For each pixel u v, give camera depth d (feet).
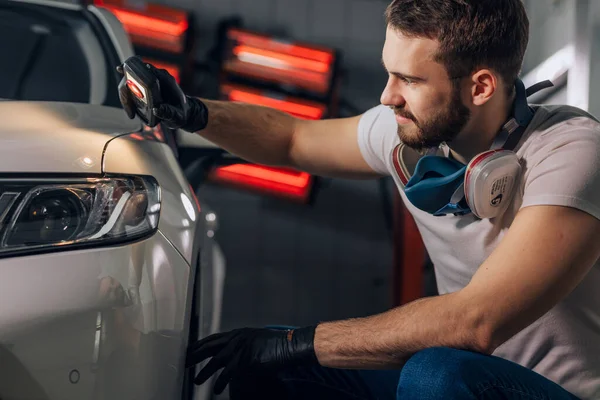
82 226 3.95
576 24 8.46
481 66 4.03
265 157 5.49
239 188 15.66
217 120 5.20
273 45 15.76
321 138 5.44
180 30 15.55
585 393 4.39
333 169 5.46
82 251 3.85
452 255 4.61
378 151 5.16
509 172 4.01
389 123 5.10
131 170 4.35
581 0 8.43
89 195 4.07
